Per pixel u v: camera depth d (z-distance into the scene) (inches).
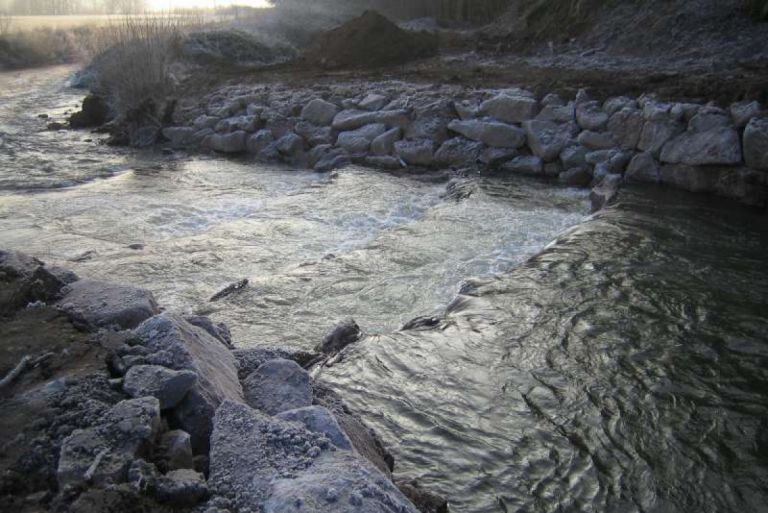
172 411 141.7
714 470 187.5
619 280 313.0
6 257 204.7
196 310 306.5
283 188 536.4
